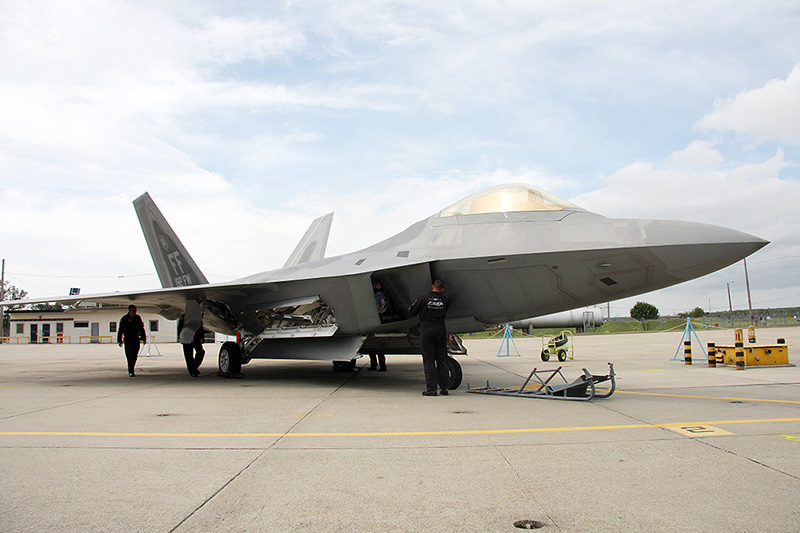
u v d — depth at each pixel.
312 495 3.04
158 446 4.30
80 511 2.80
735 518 2.62
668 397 7.11
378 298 8.90
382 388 8.75
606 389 8.10
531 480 3.28
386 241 10.06
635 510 2.75
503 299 8.29
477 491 3.08
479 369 12.94
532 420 5.38
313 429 5.00
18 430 5.01
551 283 7.80
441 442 4.38
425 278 8.52
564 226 7.82
